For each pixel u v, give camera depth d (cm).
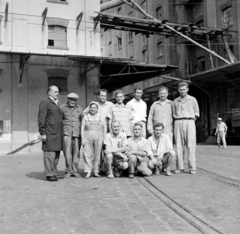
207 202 481
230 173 759
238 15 2272
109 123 749
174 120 788
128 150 707
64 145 724
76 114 746
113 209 455
